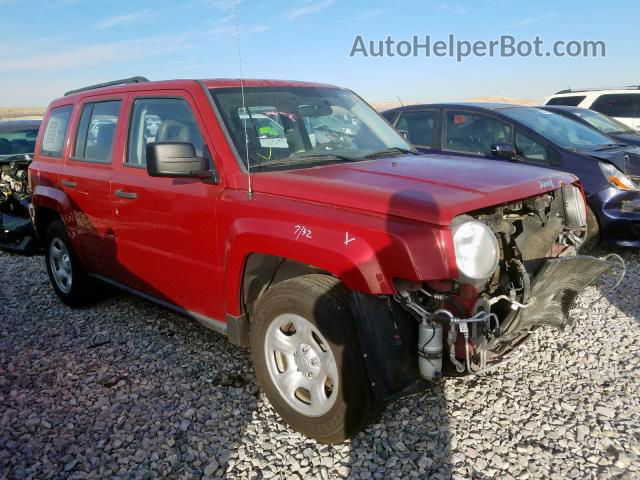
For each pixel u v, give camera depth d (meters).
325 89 4.40
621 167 6.07
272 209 3.01
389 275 2.54
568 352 3.89
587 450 2.82
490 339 2.71
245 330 3.39
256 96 3.83
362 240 2.61
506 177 3.14
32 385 3.74
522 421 3.09
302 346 2.94
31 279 6.39
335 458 2.83
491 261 2.57
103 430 3.17
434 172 3.20
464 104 7.48
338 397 2.76
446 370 2.73
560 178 3.41
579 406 3.22
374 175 3.13
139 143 4.11
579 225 3.59
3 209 7.66
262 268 3.21
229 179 3.33
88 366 3.99
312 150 3.73
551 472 2.67
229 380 3.65
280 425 3.15
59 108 5.32
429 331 2.61
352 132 4.10
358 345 2.71
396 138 4.39
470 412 3.19
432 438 2.96
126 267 4.32
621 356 3.82
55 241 5.27
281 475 2.73
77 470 2.84
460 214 2.60
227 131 3.47
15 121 9.08
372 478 2.68
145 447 2.99
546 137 6.52
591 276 3.08
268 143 3.55
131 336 4.50
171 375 3.79
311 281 2.88
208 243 3.44
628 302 4.75
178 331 4.55
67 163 4.93
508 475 2.65
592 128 7.36
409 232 2.52
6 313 5.24
